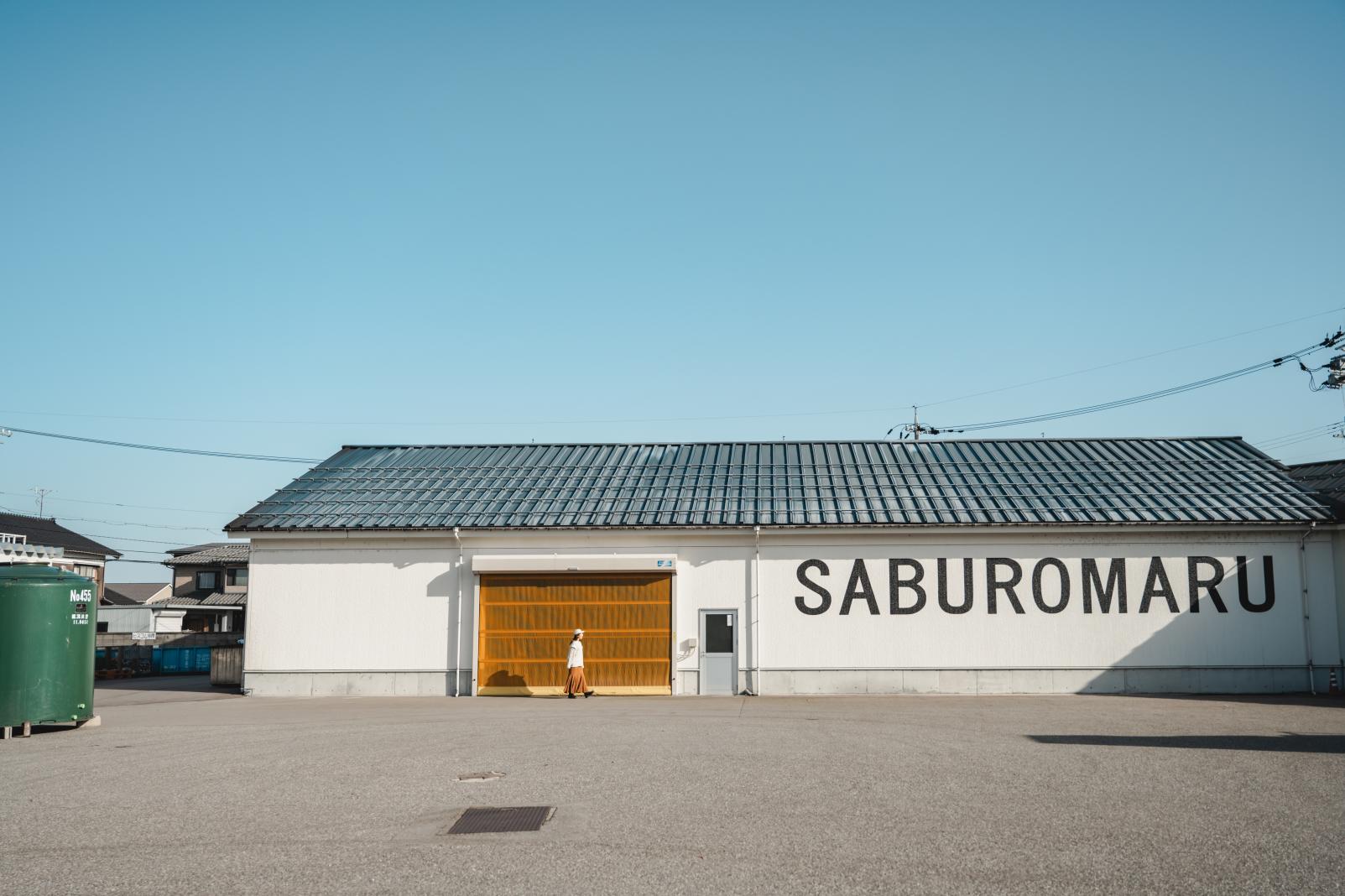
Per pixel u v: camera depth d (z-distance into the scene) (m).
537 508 29.00
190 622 62.81
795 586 27.23
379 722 19.81
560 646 27.31
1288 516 27.00
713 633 27.22
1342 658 26.69
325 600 27.81
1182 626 26.86
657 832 9.92
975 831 9.91
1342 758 14.35
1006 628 26.92
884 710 22.14
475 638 27.36
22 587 18.45
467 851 9.29
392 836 9.91
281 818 10.84
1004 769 13.50
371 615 27.67
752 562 27.41
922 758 14.52
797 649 27.03
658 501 29.22
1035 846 9.32
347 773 13.59
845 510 28.12
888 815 10.59
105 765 14.62
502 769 13.73
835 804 11.22
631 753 15.20
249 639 27.77
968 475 30.62
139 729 19.11
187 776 13.55
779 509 28.28
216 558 68.06
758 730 18.12
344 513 28.86
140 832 10.30
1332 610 26.91
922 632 26.95
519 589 27.56
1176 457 31.83
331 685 27.52
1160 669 26.73
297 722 20.03
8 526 57.41
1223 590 26.98
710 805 11.16
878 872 8.49
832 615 27.09
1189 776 12.90
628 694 27.02
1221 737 16.88
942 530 27.16
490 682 27.25
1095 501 28.33
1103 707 22.52
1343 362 32.31
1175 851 9.12
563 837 9.76
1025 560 27.14
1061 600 26.98
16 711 18.08
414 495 30.19
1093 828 9.98
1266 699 24.81
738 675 27.02
